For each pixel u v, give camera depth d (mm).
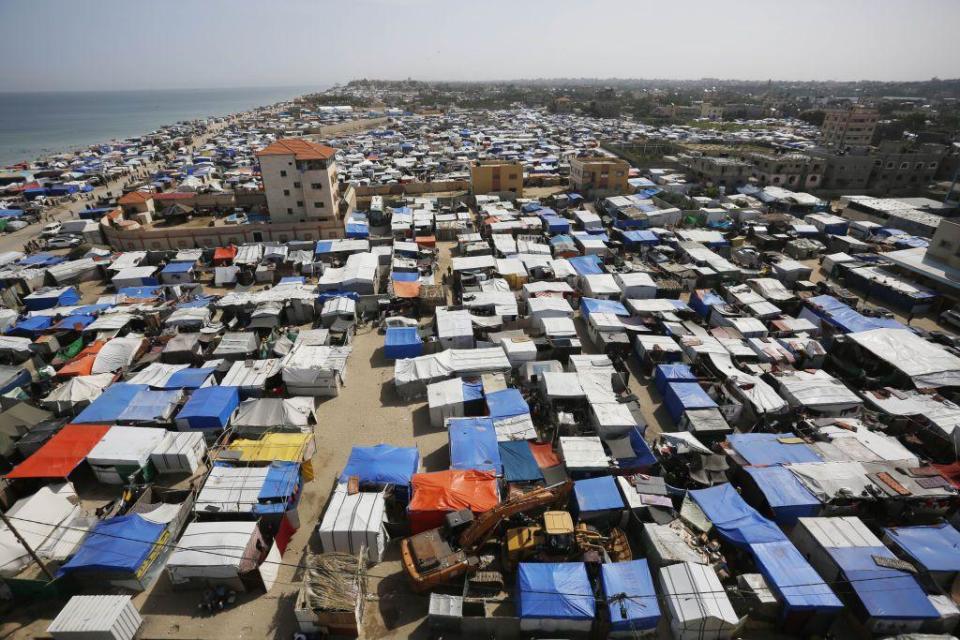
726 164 94312
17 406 32656
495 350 39188
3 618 22047
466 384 35625
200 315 44719
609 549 23688
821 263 61781
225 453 28812
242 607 22391
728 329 42875
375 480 26938
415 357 40312
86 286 56469
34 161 151000
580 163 92000
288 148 67188
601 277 52594
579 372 35844
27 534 24219
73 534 24797
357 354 42844
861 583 21078
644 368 39781
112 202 89812
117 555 22719
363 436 33188
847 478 26547
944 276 49125
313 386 36781
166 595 22953
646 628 20516
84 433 30047
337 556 22875
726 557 23688
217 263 60125
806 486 26188
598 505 25062
